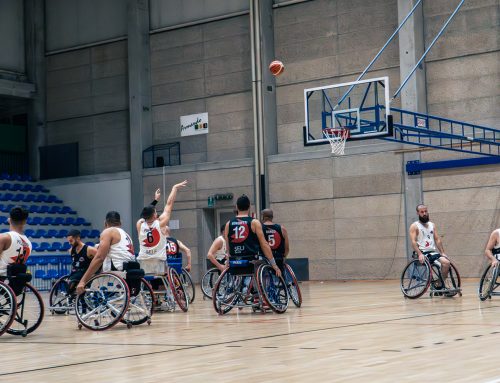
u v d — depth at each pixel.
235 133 25.33
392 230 22.44
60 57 28.77
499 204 20.92
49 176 28.70
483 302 11.93
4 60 28.50
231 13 25.45
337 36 23.55
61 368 6.07
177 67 26.47
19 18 29.03
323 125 17.19
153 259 11.76
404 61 21.97
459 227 21.44
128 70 27.06
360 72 23.12
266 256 10.87
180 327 9.37
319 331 8.21
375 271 22.64
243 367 5.75
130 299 9.85
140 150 26.53
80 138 28.30
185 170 25.77
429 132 17.11
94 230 27.14
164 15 26.77
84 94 28.23
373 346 6.76
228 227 11.05
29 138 29.12
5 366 6.32
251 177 24.62
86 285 9.71
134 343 7.73
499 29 21.22
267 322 9.57
